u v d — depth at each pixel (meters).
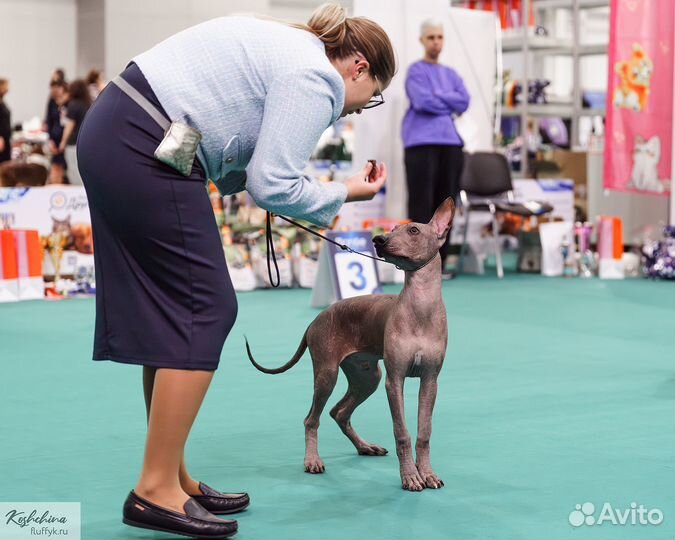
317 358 3.46
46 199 8.65
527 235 10.62
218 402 4.62
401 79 10.09
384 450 3.72
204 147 2.69
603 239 10.23
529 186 10.66
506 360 5.72
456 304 8.16
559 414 4.38
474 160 10.09
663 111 9.60
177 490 2.79
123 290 2.72
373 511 3.04
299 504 3.12
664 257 10.02
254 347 6.14
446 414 4.38
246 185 2.73
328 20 2.89
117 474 3.45
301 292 9.05
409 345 3.16
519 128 13.30
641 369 5.47
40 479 3.39
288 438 3.98
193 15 16.86
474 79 10.84
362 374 3.60
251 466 3.57
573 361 5.70
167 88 2.65
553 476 3.42
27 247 8.52
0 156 11.98
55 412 4.43
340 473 3.48
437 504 3.12
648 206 11.44
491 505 3.10
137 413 4.41
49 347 6.18
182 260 2.68
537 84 12.66
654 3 9.46
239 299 8.52
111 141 2.65
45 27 17.58
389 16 9.98
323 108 2.71
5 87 11.97
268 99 2.67
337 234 7.83
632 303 8.25
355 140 10.19
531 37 12.34
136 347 2.71
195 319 2.70
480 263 10.47
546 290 9.11
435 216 3.18
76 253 8.80
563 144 13.70
